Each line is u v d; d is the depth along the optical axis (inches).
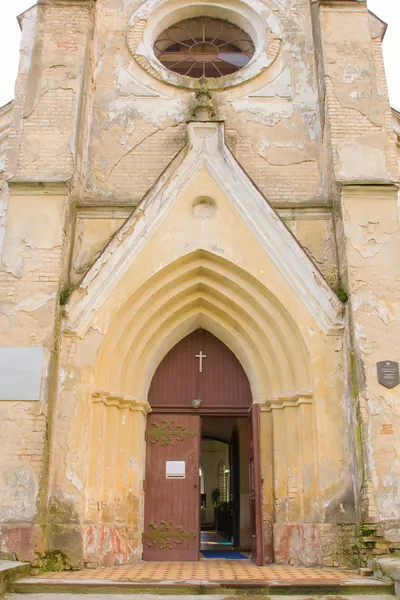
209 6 521.0
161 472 412.2
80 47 442.6
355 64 445.1
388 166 417.1
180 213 406.3
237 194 410.0
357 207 399.5
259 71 480.7
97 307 382.9
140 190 443.8
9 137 438.3
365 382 359.6
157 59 500.4
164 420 423.8
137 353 402.9
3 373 355.9
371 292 379.6
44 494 339.0
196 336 444.8
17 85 444.1
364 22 458.9
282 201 440.8
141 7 507.2
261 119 466.6
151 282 395.9
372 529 332.5
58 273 378.6
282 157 454.9
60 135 415.5
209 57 537.3
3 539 319.3
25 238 385.7
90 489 358.0
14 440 342.6
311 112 468.8
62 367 370.9
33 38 459.5
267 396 400.8
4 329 366.0
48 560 331.3
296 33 499.2
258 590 273.7
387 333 370.9
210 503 1149.1
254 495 381.4
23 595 267.1
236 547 571.8
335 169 414.0
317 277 390.3
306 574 314.0
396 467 344.5
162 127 462.9
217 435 840.3
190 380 433.7
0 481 334.6
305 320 385.7
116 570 332.5
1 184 439.2
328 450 362.3
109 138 458.3
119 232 395.2
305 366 383.9
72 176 404.2
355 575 311.0
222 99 473.1
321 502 353.1
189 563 377.1
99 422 370.6
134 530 380.5
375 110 431.2
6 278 377.1
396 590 271.9
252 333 408.2
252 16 517.0
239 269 397.7
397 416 353.7
